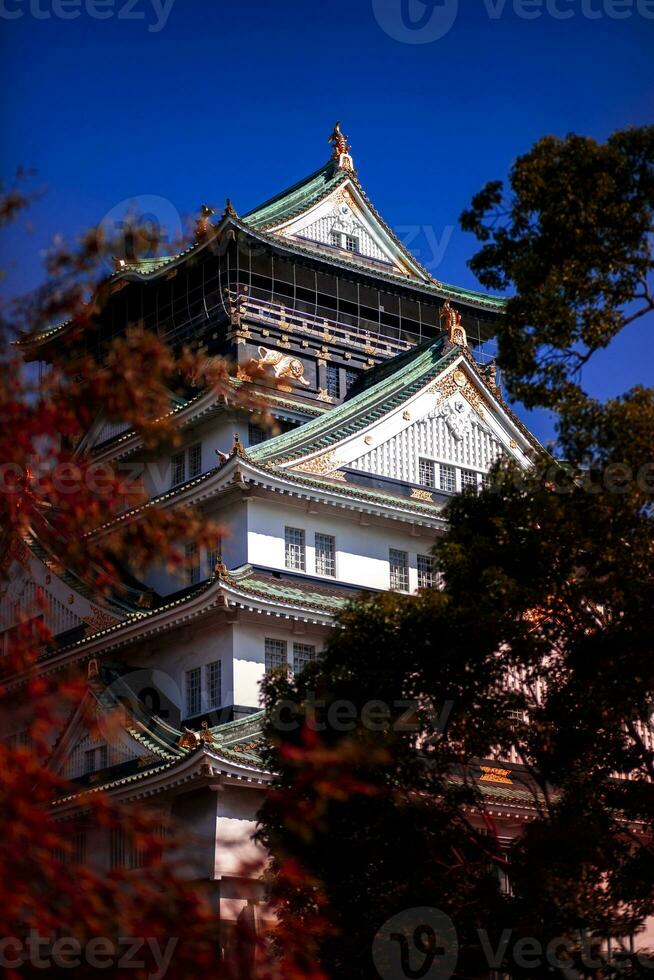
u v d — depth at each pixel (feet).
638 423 106.22
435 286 241.35
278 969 64.08
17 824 54.34
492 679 111.24
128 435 195.11
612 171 110.63
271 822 108.78
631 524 107.86
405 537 190.29
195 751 146.20
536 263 111.55
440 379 199.00
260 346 218.18
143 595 179.11
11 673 66.13
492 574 109.29
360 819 105.81
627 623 107.24
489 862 114.32
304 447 182.09
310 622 169.89
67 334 68.69
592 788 114.42
